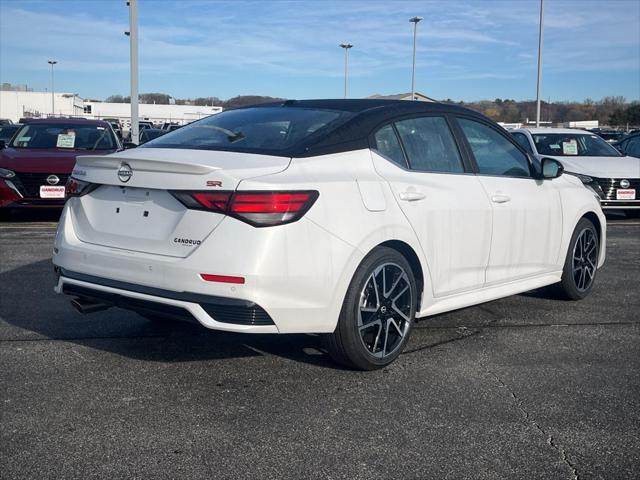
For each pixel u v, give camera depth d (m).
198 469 3.08
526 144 12.40
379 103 4.73
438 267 4.56
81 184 4.28
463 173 4.88
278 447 3.29
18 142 11.15
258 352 4.60
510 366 4.41
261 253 3.61
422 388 4.02
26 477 2.99
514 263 5.25
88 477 3.00
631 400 3.89
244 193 3.62
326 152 4.06
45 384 4.02
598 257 6.32
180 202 3.79
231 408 3.72
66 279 4.21
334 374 4.23
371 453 3.24
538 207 5.40
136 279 3.86
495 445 3.33
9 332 4.99
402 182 4.32
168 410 3.69
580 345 4.86
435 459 3.19
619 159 11.82
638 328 5.30
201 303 3.65
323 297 3.82
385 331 4.25
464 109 5.14
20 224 10.21
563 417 3.65
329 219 3.83
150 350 4.63
